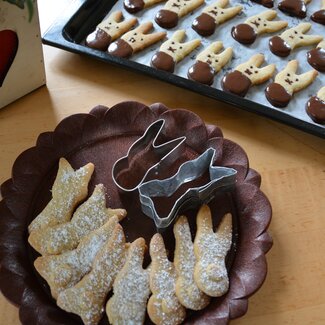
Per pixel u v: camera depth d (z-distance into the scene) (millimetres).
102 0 526
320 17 519
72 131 400
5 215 358
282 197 406
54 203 364
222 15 514
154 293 319
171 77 454
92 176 388
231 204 370
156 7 529
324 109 442
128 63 462
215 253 337
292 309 354
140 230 363
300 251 377
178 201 348
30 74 447
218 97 444
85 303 316
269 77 470
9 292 323
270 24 510
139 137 408
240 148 387
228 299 323
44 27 515
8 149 427
